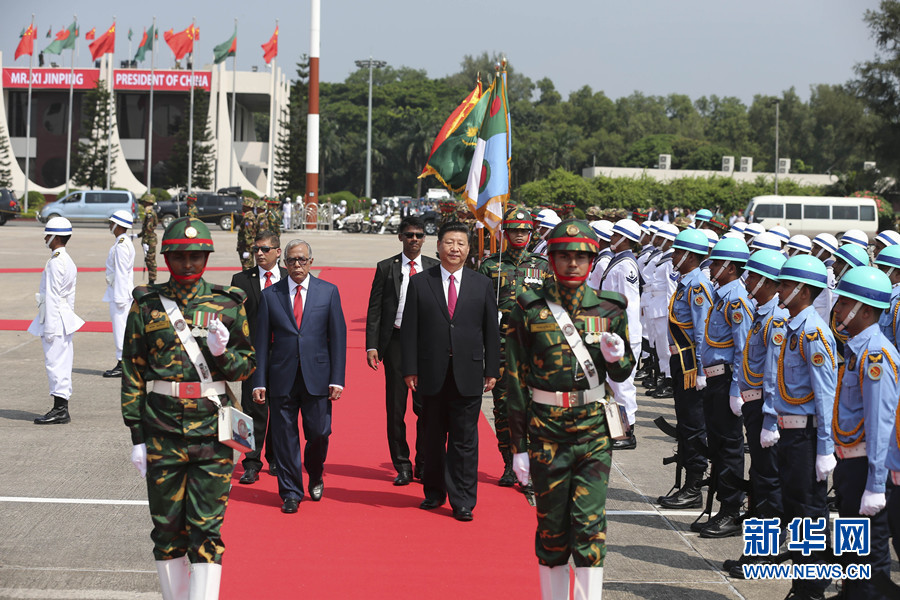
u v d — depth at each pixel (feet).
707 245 23.91
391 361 26.25
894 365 16.07
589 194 257.96
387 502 24.43
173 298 16.53
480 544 21.16
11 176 236.84
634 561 20.59
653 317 39.14
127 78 243.40
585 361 16.07
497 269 27.43
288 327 23.76
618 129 485.56
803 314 18.35
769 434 19.25
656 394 40.57
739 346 21.68
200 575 16.07
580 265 16.12
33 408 34.45
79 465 26.91
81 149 223.51
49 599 17.54
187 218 16.43
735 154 413.59
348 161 370.73
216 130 250.16
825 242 35.47
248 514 23.15
